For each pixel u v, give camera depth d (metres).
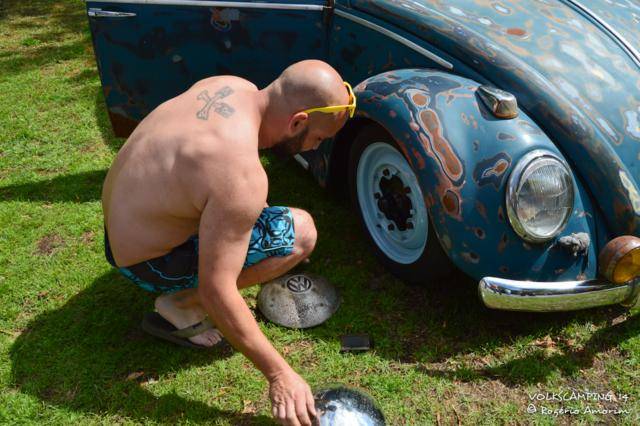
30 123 4.46
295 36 3.13
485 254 2.24
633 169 2.34
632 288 2.25
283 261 2.30
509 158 2.19
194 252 2.14
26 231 3.23
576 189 2.28
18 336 2.55
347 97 1.98
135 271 2.15
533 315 2.61
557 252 2.24
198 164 1.84
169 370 2.37
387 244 2.87
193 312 2.41
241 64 3.24
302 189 3.58
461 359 2.42
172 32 3.20
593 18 2.80
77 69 5.58
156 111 2.07
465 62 2.56
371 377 2.34
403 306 2.70
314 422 1.95
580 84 2.45
